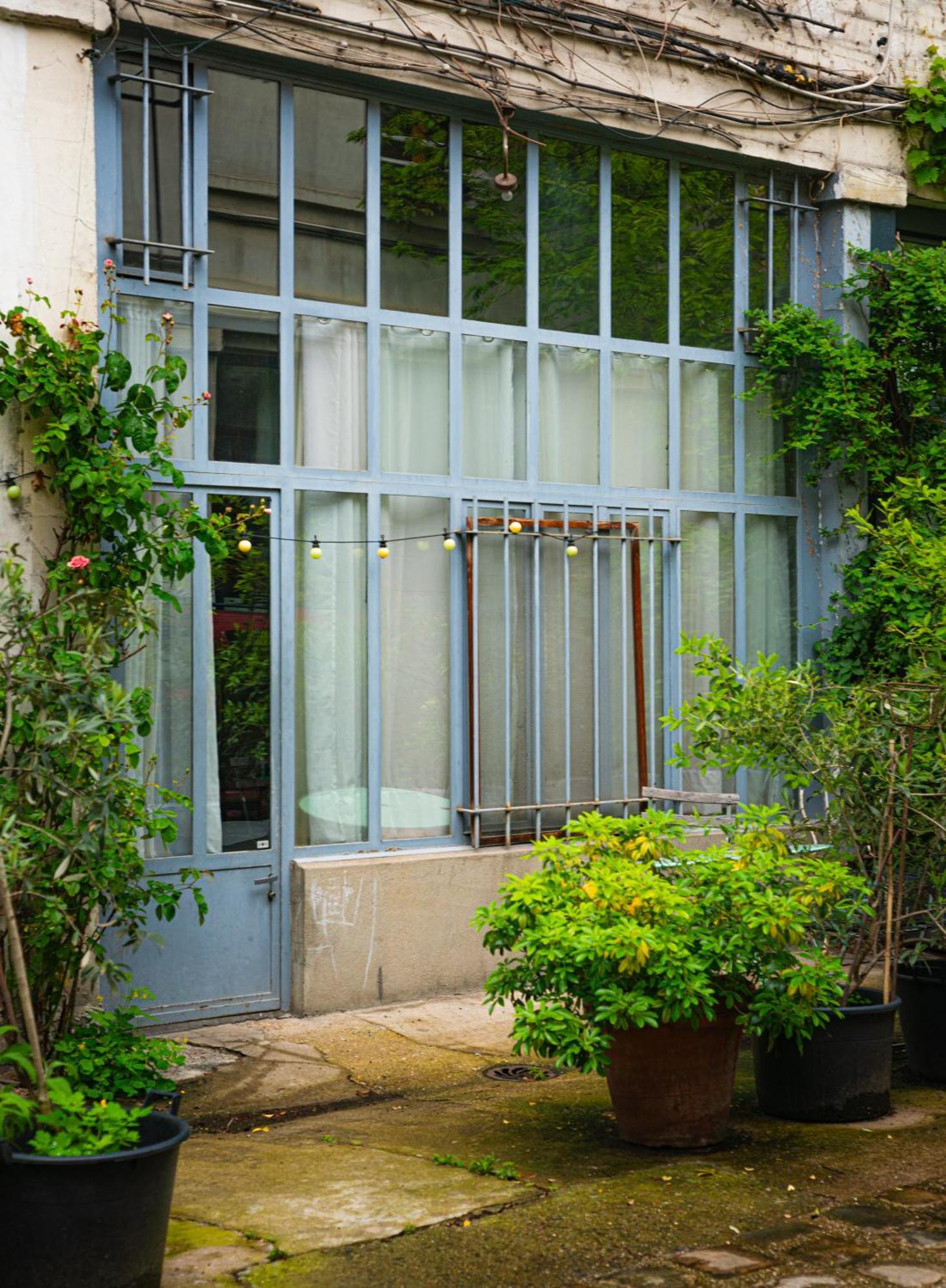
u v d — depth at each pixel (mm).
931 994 6332
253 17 7008
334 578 7559
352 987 7430
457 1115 5785
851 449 9078
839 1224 4504
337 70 7363
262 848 7281
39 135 6371
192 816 7059
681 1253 4242
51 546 6254
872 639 9086
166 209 7008
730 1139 5438
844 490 9305
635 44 8305
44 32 6391
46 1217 3598
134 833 5750
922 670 6121
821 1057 5645
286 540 7344
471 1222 4441
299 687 7438
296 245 7418
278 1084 6266
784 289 9328
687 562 8898
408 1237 4312
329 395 7543
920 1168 5078
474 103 7883
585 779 8414
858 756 6086
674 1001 5027
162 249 6969
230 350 7223
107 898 6160
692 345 8922
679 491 8812
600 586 8484
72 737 4691
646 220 8703
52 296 6391
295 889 7320
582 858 6348
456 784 7930
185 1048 6676
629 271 8648
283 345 7348
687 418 8930
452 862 7742
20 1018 5418
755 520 9234
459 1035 7047
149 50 6895
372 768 7641
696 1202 4652
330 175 7527
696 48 8531
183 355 7062
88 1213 3613
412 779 7824
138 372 6934
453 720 7926
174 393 7016
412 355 7840
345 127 7574
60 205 6422
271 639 7312
